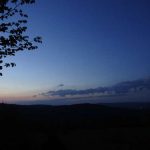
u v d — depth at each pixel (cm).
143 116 8006
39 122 5522
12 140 3297
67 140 4547
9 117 3591
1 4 1786
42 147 2962
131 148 3875
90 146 4047
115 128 6438
